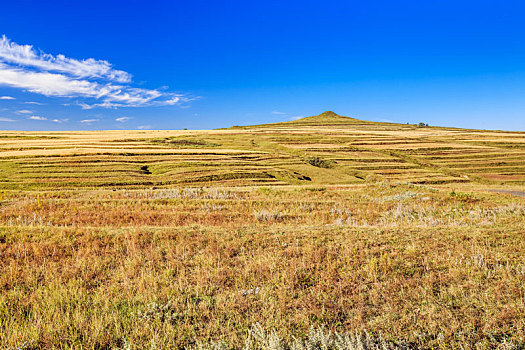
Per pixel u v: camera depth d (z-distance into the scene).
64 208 24.78
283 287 8.63
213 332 6.78
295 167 73.88
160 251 12.07
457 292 7.98
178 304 7.95
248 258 11.23
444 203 26.34
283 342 6.22
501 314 6.85
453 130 189.88
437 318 6.89
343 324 6.93
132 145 98.19
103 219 21.34
